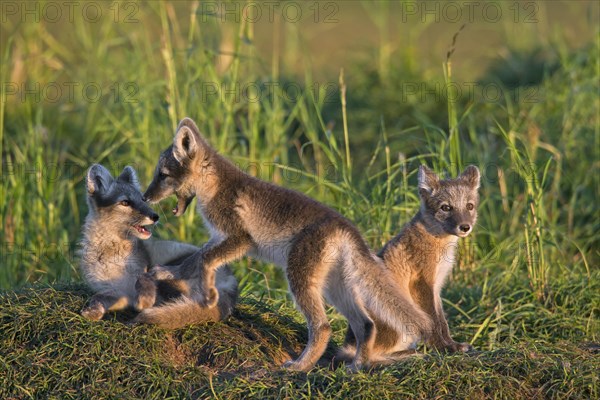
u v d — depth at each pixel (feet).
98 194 31.40
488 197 46.06
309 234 29.71
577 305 37.32
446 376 27.76
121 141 49.55
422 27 72.74
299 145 56.29
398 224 42.50
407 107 61.72
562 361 29.14
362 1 75.36
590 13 72.23
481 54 74.74
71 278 39.55
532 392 27.81
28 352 28.96
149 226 32.37
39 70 62.18
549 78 61.46
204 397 27.48
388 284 29.22
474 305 38.34
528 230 39.19
